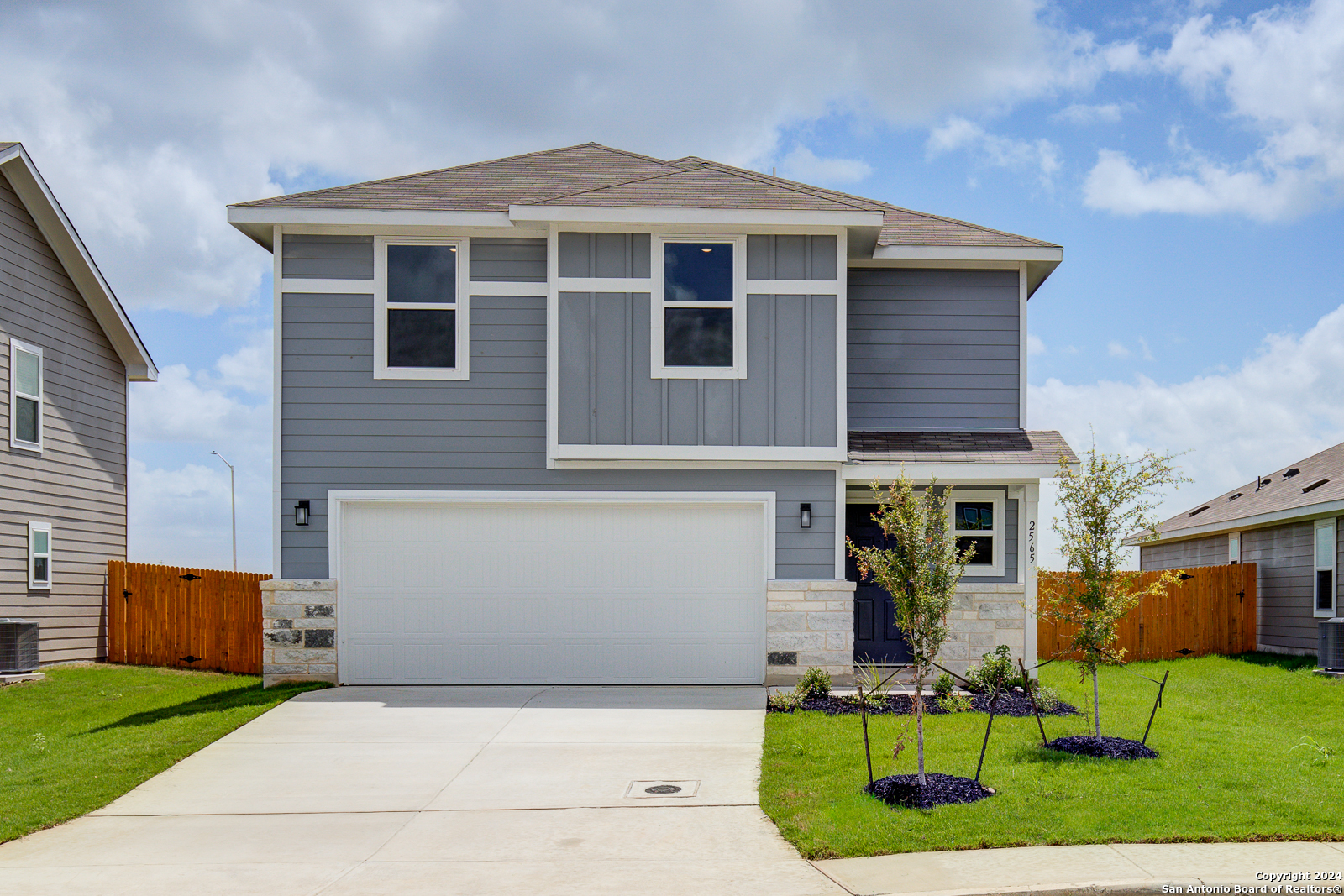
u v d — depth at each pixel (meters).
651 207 12.57
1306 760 8.83
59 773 9.20
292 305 13.12
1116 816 7.22
